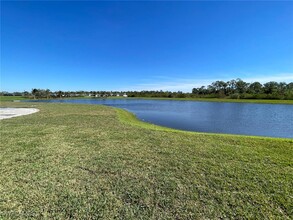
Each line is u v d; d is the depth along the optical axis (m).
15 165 4.85
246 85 74.25
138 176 4.30
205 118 19.77
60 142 7.12
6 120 12.80
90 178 4.18
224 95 74.12
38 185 3.84
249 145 6.87
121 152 5.98
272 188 3.77
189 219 2.89
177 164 5.02
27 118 13.92
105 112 19.05
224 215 2.97
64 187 3.78
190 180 4.11
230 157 5.56
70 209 3.08
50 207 3.13
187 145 6.86
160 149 6.34
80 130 9.47
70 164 4.96
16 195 3.47
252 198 3.43
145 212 3.04
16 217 2.88
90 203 3.25
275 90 65.00
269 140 7.57
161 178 4.20
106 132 9.05
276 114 23.83
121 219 2.87
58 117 14.66
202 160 5.31
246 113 25.06
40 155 5.63
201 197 3.47
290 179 4.15
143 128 10.24
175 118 19.69
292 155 5.74
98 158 5.42
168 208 3.14
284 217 2.92
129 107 35.91
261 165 4.95
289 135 11.57
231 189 3.74
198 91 86.56
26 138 7.71
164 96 89.44
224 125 15.28
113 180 4.10
